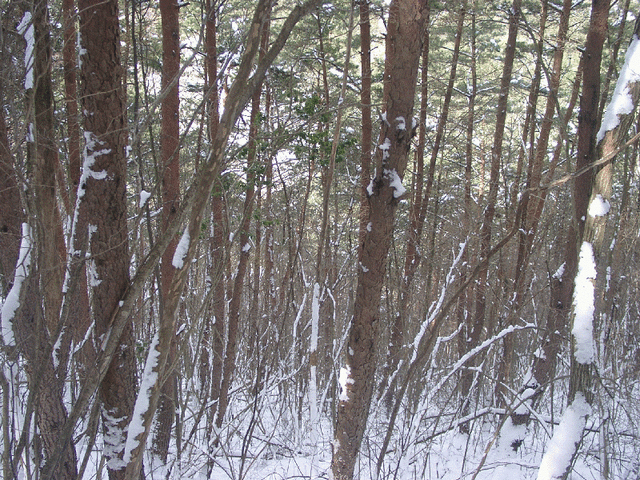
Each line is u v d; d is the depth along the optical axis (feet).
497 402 27.66
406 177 47.14
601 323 18.97
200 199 8.68
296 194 33.68
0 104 10.29
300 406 27.25
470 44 43.16
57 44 16.88
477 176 45.06
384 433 23.73
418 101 41.88
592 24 21.30
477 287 31.42
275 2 8.32
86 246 11.32
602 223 15.81
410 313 26.37
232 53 10.41
